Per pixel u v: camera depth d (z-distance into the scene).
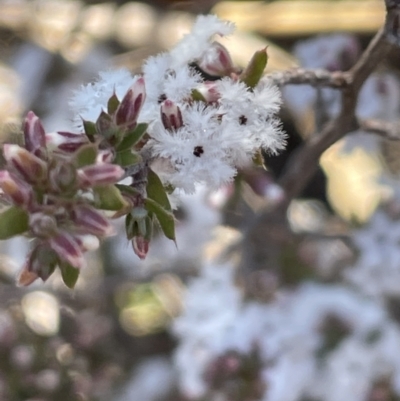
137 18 0.51
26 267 0.21
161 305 0.54
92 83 0.22
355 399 0.32
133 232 0.21
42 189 0.20
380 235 0.36
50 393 0.38
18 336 0.39
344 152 0.35
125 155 0.21
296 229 0.43
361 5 0.48
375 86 0.34
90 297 0.45
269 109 0.22
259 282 0.36
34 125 0.21
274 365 0.33
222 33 0.23
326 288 0.36
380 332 0.33
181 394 0.42
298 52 0.35
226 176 0.21
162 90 0.22
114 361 0.44
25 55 0.46
